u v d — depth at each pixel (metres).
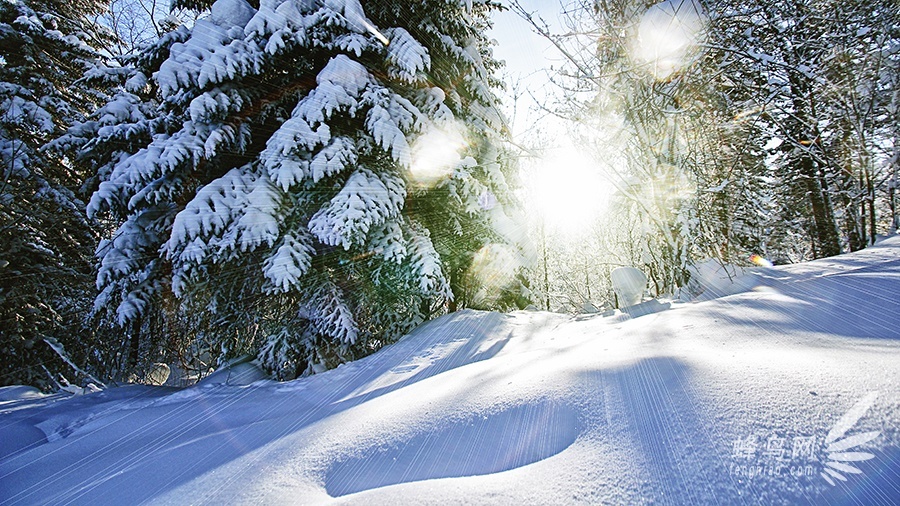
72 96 8.61
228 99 4.91
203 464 1.88
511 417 1.57
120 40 10.05
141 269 5.57
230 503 1.38
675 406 1.35
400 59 5.17
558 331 4.27
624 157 4.74
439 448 1.47
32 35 8.05
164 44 5.77
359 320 5.57
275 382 4.38
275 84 5.49
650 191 4.53
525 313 6.21
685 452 1.12
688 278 4.30
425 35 6.16
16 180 7.41
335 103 4.77
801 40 4.04
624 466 1.12
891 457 0.92
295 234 5.07
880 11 3.65
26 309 7.42
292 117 4.83
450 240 6.60
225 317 5.52
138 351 7.31
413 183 5.92
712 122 4.27
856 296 2.42
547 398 1.64
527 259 7.46
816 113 4.52
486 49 7.57
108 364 7.94
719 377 1.48
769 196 8.06
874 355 1.44
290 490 1.38
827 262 3.98
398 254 5.11
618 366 1.83
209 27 5.21
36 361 7.67
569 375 1.84
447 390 2.06
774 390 1.30
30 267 7.42
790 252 9.59
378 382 3.56
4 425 3.57
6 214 7.22
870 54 3.85
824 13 3.91
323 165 4.73
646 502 0.98
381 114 4.90
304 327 5.39
